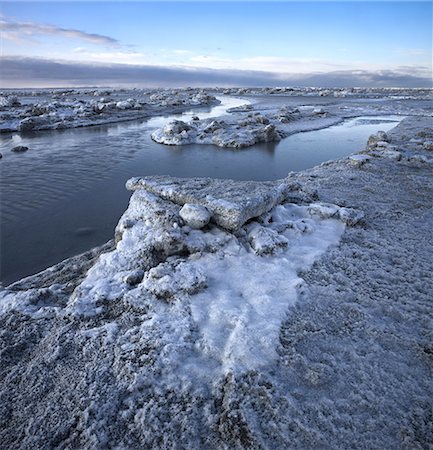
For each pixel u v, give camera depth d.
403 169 14.32
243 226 7.48
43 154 21.33
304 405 4.04
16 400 4.31
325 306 5.66
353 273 6.61
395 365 4.58
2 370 4.74
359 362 4.61
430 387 4.29
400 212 9.71
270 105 53.34
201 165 18.98
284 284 6.08
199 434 3.82
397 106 48.50
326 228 8.30
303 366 4.52
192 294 5.75
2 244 9.93
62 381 4.48
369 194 11.20
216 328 5.12
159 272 6.05
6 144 24.53
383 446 3.63
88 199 13.55
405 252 7.44
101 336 5.08
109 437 3.85
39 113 36.59
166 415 4.00
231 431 3.79
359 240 7.95
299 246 7.45
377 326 5.23
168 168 18.31
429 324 5.32
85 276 6.91
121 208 12.59
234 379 4.27
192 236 7.00
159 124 34.56
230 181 8.92
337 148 23.12
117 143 24.92
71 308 5.58
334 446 3.64
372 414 3.95
